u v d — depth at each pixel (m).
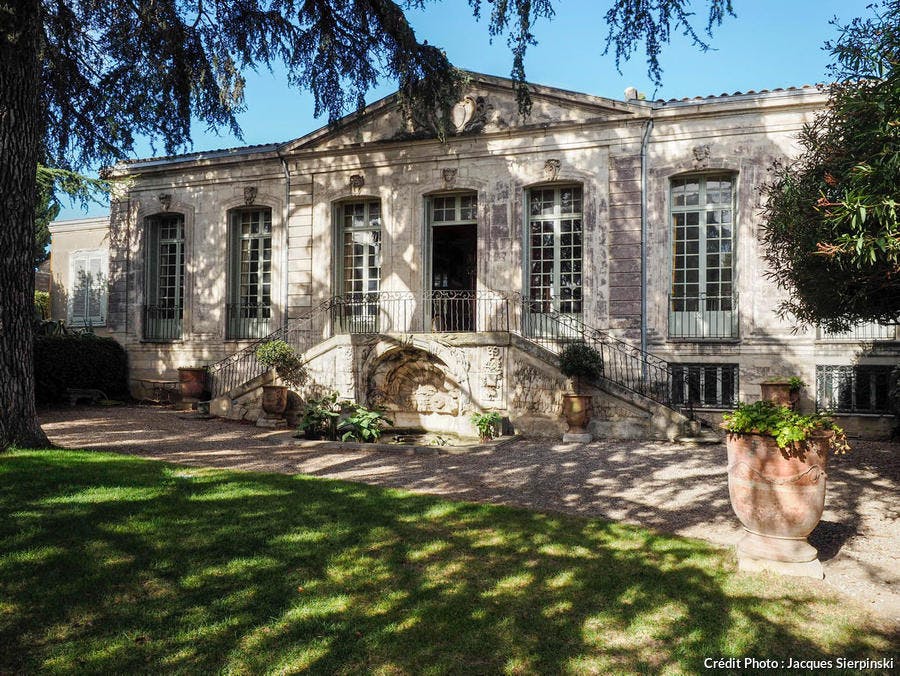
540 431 10.87
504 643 3.16
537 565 4.22
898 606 3.75
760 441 4.24
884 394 10.93
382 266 14.45
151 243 16.98
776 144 11.71
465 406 11.30
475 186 13.72
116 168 16.98
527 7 7.25
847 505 6.05
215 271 16.00
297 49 9.55
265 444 9.78
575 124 12.88
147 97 9.97
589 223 12.84
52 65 9.35
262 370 14.45
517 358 11.09
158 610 3.42
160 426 11.55
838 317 7.22
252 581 3.83
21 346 7.15
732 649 3.14
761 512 4.21
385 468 7.94
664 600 3.69
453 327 15.31
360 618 3.40
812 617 3.53
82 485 5.52
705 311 12.35
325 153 14.91
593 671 2.92
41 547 4.09
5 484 5.37
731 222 12.27
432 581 3.91
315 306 14.98
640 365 12.27
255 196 15.70
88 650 2.99
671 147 12.37
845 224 4.98
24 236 7.16
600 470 7.80
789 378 11.12
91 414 13.15
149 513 4.90
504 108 13.50
